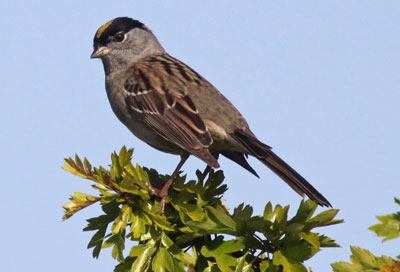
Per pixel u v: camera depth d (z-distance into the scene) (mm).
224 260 6449
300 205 6258
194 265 7039
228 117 10281
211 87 10656
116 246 6789
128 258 6941
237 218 6441
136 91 10953
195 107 10320
